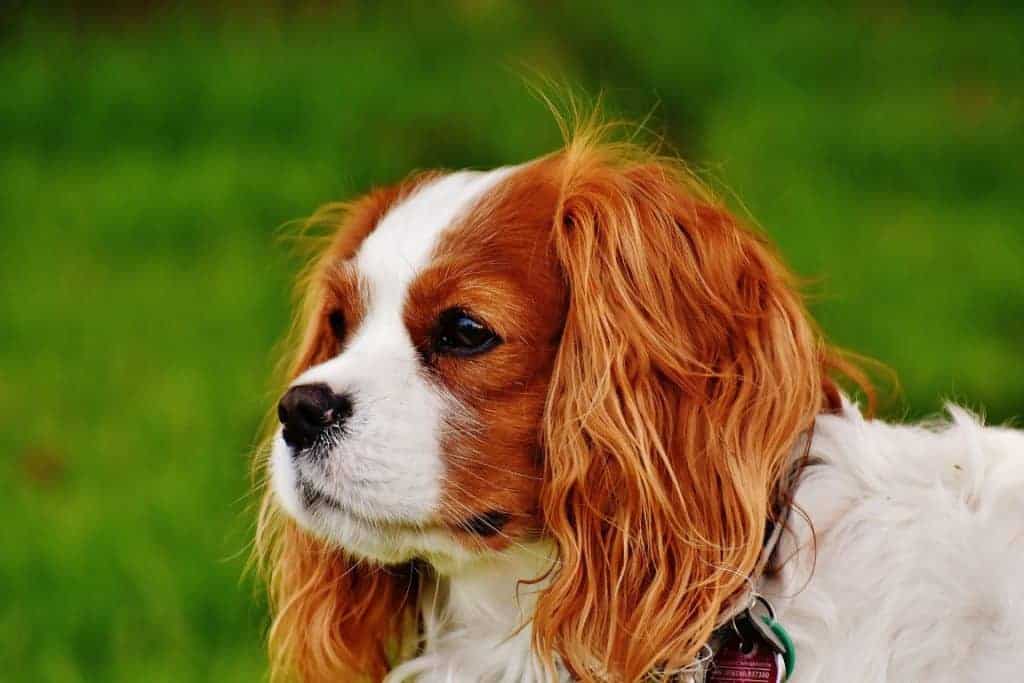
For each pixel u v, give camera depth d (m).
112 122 17.20
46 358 12.33
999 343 12.21
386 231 5.68
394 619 6.28
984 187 15.62
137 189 15.44
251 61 17.75
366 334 5.55
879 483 5.31
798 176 15.23
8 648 8.60
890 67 18.34
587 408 5.25
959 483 5.35
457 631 5.89
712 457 5.27
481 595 5.71
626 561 5.23
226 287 13.48
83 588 9.12
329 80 17.20
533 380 5.38
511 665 5.67
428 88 16.67
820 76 18.00
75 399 11.63
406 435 5.27
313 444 5.31
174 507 9.84
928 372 11.54
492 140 15.65
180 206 15.11
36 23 19.53
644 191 5.61
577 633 5.27
